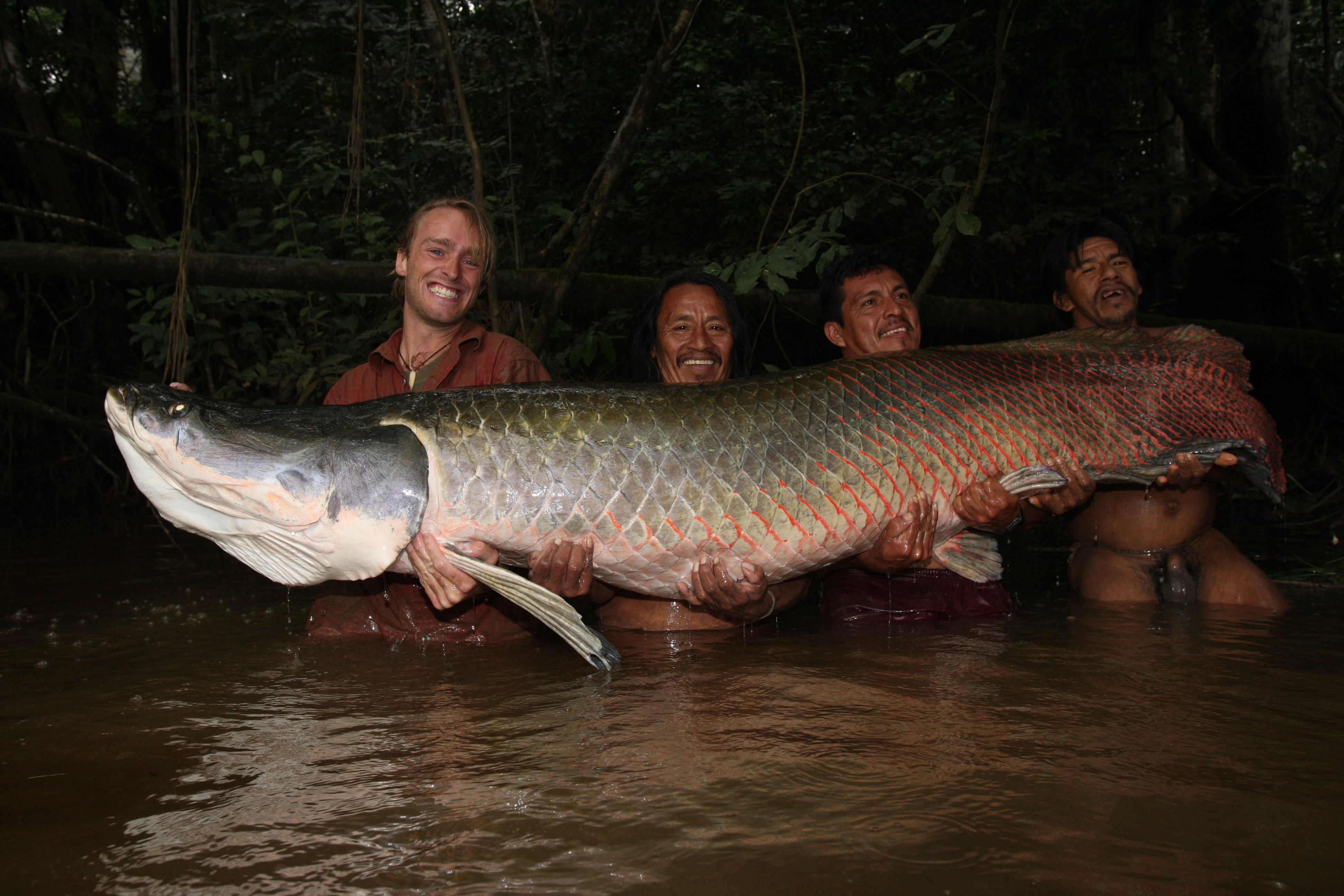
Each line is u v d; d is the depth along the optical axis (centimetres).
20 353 924
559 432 296
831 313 447
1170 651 295
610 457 296
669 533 301
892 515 326
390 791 180
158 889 143
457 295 382
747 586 312
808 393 324
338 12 1031
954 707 231
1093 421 354
